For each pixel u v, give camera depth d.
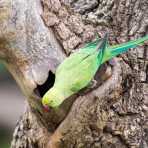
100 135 6.09
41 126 6.23
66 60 5.80
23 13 5.96
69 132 5.99
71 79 5.69
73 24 6.20
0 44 5.96
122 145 6.20
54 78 5.91
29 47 5.94
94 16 6.60
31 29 5.95
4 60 6.04
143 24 6.53
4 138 13.55
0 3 5.91
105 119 6.05
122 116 6.15
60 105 5.93
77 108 5.91
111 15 6.60
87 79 5.74
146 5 6.58
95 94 5.90
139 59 6.32
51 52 5.95
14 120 13.87
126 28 6.53
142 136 6.23
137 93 6.24
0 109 14.05
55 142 6.05
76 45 6.11
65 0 6.89
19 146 6.79
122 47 5.88
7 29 5.92
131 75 6.24
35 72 5.93
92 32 6.26
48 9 6.11
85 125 5.98
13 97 14.30
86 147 6.09
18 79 6.05
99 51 5.81
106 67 5.96
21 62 5.96
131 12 6.58
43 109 5.97
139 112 6.22
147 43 6.34
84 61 5.77
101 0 6.77
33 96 5.94
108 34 6.37
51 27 6.10
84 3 6.84
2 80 14.39
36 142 6.34
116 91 6.01
